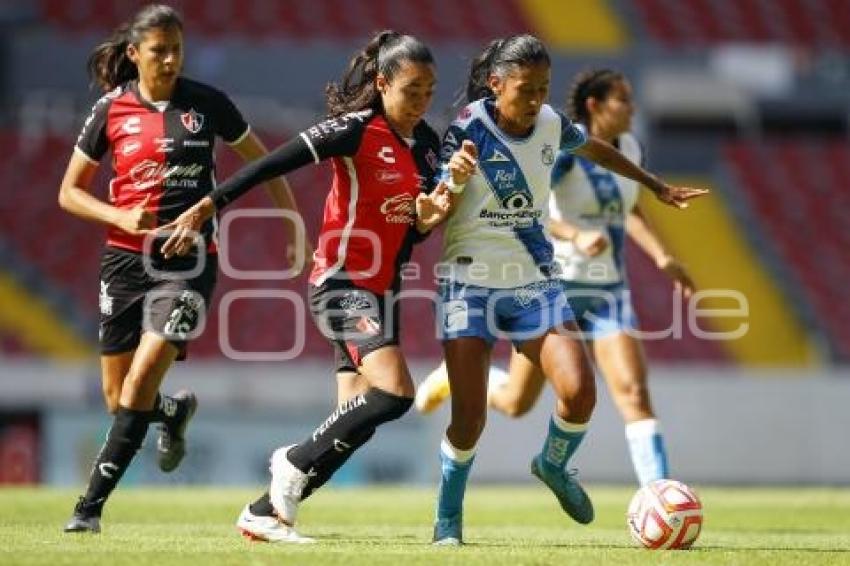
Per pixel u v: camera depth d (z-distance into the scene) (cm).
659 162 8431
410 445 5619
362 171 2344
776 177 8362
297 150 2303
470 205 2400
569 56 8669
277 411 5716
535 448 5759
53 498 3725
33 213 7488
